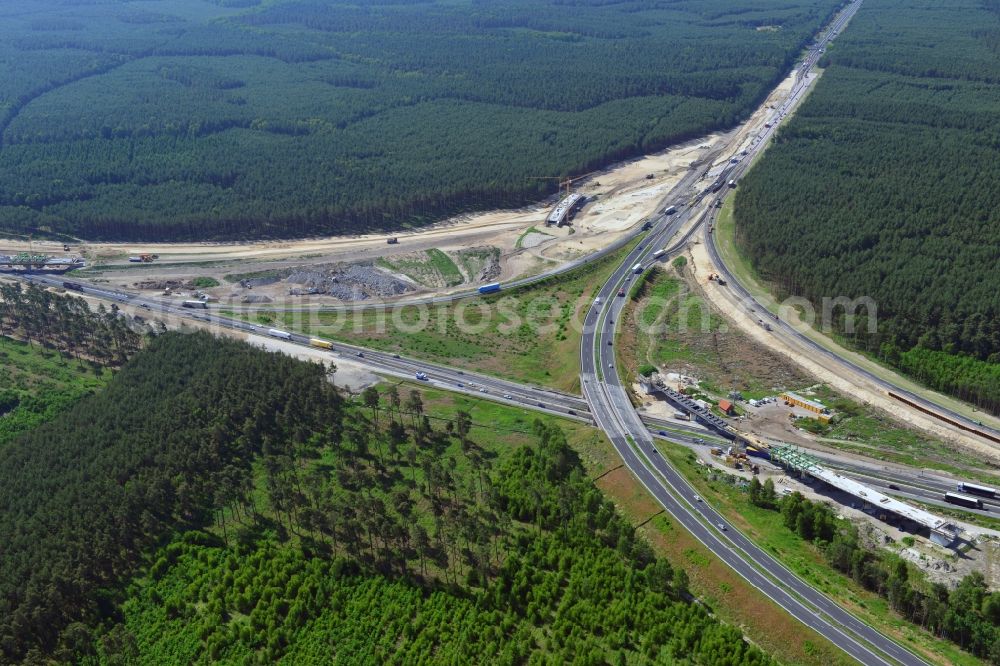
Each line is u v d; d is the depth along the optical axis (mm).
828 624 186500
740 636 183750
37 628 193375
